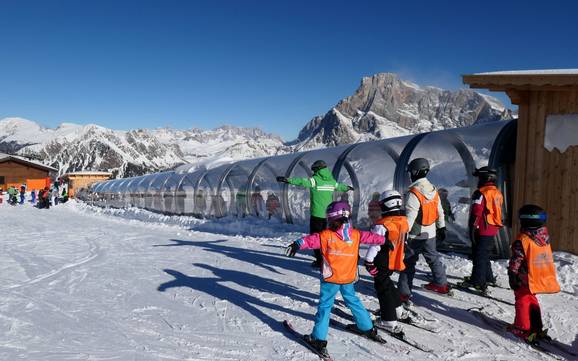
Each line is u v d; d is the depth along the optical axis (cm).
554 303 539
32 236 1223
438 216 530
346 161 1105
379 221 445
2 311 492
